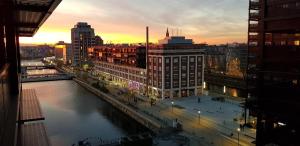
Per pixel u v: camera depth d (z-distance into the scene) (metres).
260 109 48.91
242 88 145.62
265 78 47.50
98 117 112.25
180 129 81.12
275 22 44.59
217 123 86.56
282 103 44.28
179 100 122.56
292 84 42.53
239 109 104.19
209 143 70.00
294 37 42.12
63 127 97.62
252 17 71.38
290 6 41.59
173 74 126.19
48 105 134.75
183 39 136.25
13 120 16.92
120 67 174.75
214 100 121.50
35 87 195.25
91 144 75.06
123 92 149.62
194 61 131.38
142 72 142.38
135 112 104.19
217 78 174.25
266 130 47.56
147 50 134.88
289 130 43.06
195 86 132.88
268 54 46.69
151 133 79.69
